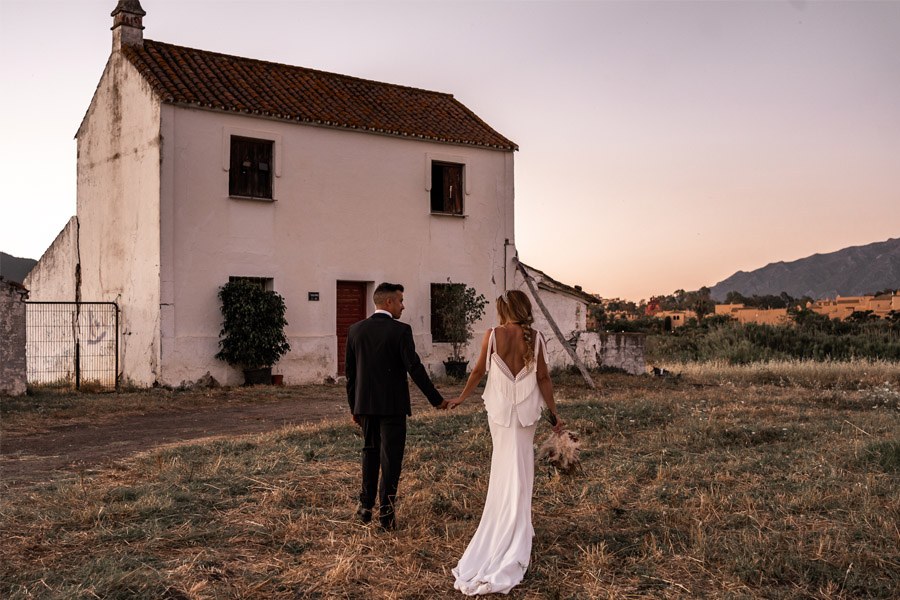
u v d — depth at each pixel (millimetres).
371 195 19453
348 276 19078
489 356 5176
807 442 9273
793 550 5188
